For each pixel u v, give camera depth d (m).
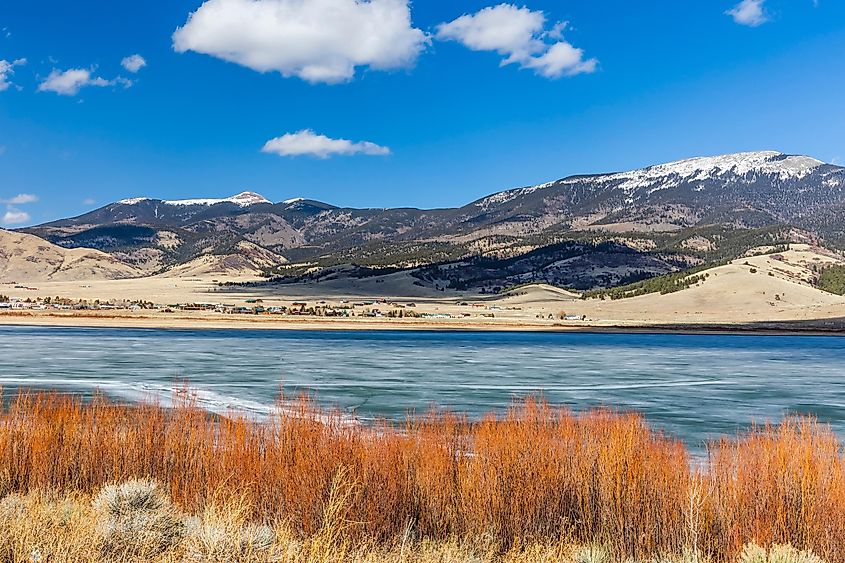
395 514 12.83
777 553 11.05
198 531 10.38
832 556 12.16
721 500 13.10
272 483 13.34
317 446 13.48
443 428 16.23
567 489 13.50
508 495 13.24
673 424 31.78
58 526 10.45
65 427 15.45
